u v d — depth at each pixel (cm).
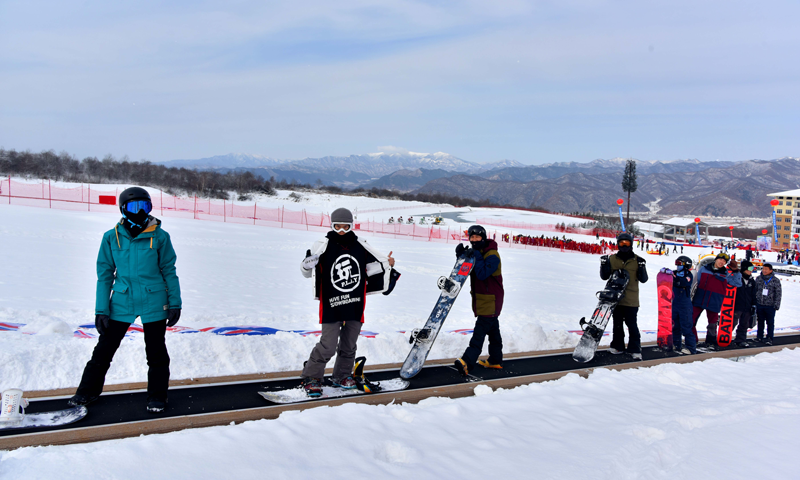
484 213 9025
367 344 579
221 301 940
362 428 330
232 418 345
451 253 2928
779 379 591
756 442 354
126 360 448
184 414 353
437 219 6669
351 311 412
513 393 453
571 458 309
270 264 1742
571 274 2345
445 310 504
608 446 333
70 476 235
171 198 6031
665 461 316
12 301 750
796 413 431
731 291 834
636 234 7788
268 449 283
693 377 566
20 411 326
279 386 434
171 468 251
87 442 296
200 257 1752
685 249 5697
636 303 659
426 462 290
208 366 470
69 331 539
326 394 413
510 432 347
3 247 1445
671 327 735
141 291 346
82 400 350
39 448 265
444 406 391
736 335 907
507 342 679
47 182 6078
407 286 1449
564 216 9469
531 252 3694
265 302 988
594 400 443
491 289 521
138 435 312
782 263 4866
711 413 419
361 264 421
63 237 1936
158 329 354
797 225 12319
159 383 355
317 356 407
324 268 407
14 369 393
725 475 296
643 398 466
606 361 630
